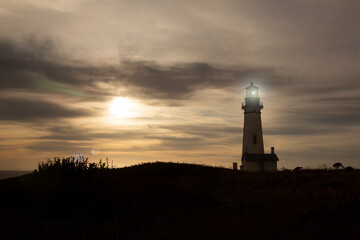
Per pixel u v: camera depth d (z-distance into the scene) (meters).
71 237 10.52
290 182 25.62
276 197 18.25
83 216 13.11
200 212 15.47
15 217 12.11
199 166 35.66
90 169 18.02
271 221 12.67
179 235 10.66
